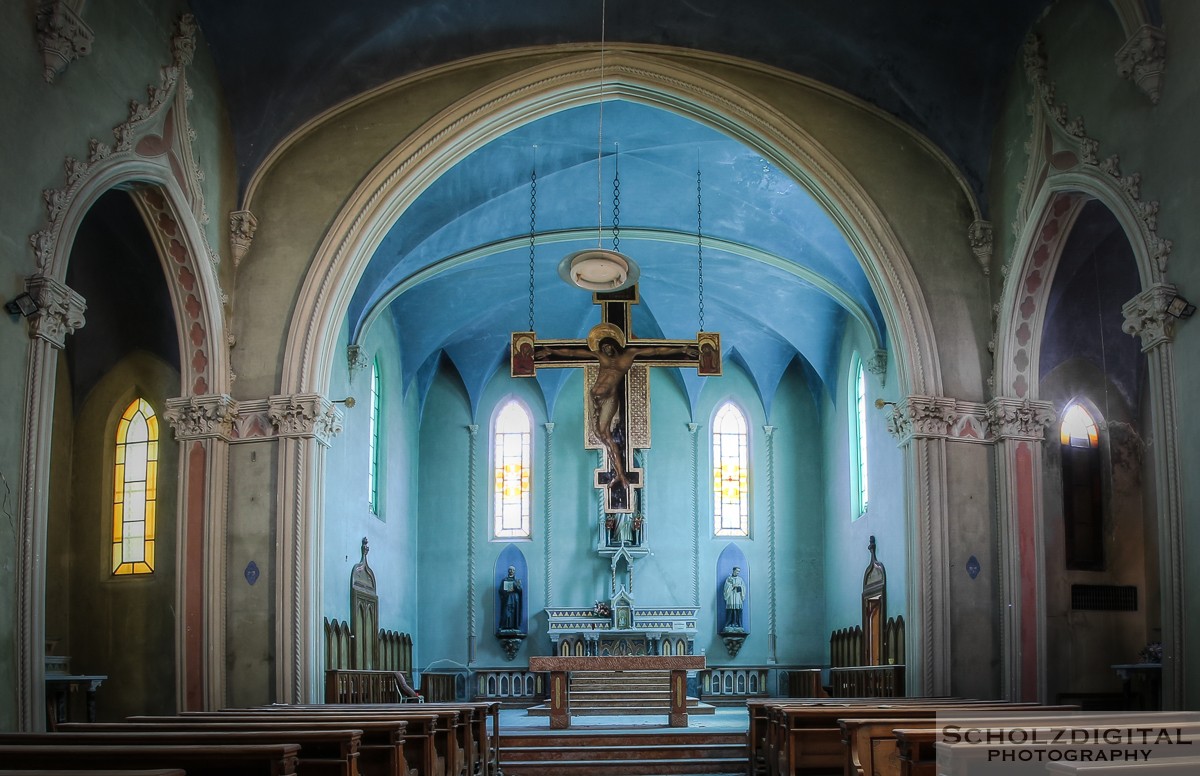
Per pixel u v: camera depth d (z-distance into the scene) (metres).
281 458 16.22
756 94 17.72
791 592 27.17
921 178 17.78
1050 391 19.78
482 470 27.67
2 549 11.14
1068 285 19.75
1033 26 15.92
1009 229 16.91
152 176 14.48
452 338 26.84
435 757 10.01
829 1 16.42
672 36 17.44
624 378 17.91
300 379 16.50
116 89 13.69
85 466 17.94
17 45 11.70
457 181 19.58
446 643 26.75
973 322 17.38
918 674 16.17
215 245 16.48
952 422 16.92
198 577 15.87
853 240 17.66
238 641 15.80
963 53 16.78
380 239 17.41
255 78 16.84
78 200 12.62
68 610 17.45
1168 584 11.95
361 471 21.62
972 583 16.53
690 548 27.39
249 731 7.86
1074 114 14.84
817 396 27.97
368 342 22.47
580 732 16.64
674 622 26.31
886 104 17.77
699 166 20.34
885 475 21.86
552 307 26.28
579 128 19.12
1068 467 19.61
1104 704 18.70
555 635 26.23
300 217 17.22
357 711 10.79
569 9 16.88
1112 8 14.03
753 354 27.61
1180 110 12.42
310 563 15.98
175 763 6.30
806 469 27.75
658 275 25.00
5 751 6.27
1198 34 12.08
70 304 12.13
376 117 17.58
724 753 15.63
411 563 26.42
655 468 27.81
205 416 16.22
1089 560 19.38
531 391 28.17
